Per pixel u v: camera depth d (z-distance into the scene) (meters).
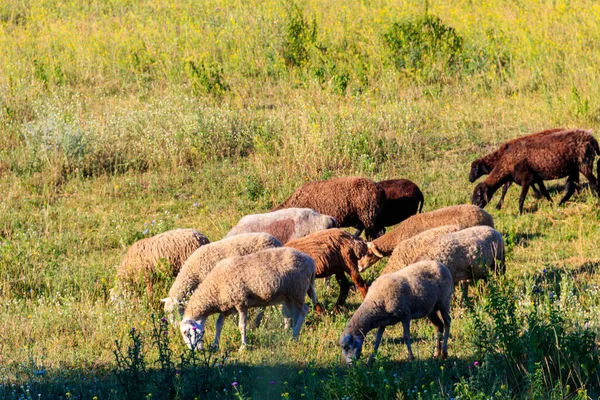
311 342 27.80
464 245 29.36
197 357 26.67
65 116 57.41
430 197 45.84
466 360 24.45
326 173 48.84
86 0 98.31
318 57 71.44
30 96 65.25
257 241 30.72
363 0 90.44
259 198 47.28
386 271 30.88
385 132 54.78
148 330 30.50
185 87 67.44
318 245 31.42
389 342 27.52
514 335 23.03
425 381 22.75
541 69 64.62
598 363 22.27
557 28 74.94
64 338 30.23
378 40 75.00
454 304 30.55
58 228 44.78
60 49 80.88
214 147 54.06
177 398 22.38
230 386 23.89
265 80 70.06
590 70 60.72
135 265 33.97
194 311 27.77
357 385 21.73
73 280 37.44
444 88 64.81
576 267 34.09
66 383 24.94
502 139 53.69
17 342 30.00
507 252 35.06
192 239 34.03
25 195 49.50
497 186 43.50
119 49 78.19
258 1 91.62
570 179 42.59
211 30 82.12
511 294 29.59
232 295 27.27
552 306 25.77
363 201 38.34
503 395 20.84
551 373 22.09
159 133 55.09
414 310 24.81
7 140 56.47
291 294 27.59
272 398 22.56
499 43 72.00
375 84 66.94
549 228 40.09
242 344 27.72
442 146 53.69
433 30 71.44
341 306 32.28
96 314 32.34
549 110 55.81
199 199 48.41
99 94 69.12
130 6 96.31
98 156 53.69
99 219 45.91
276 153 53.50
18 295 36.44
